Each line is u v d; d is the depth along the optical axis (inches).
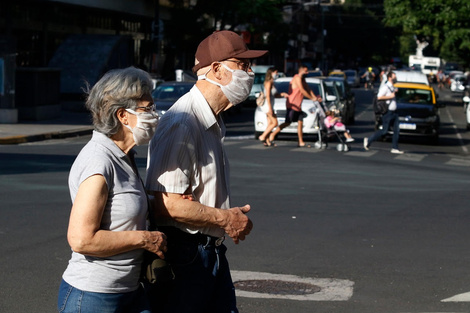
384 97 866.8
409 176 631.8
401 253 354.3
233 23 2085.4
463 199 514.3
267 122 957.8
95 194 142.9
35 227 385.1
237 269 319.0
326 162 711.7
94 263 146.6
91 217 142.3
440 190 552.4
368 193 524.4
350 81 3469.5
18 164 617.9
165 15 2198.6
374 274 316.5
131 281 150.3
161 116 164.9
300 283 300.5
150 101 150.5
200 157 164.2
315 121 910.4
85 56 1494.8
